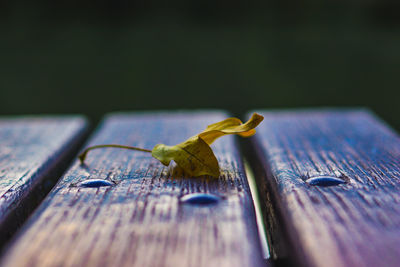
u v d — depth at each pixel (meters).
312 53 2.37
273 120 0.58
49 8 3.26
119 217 0.31
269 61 2.23
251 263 0.27
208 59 2.30
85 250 0.28
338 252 0.27
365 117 0.58
